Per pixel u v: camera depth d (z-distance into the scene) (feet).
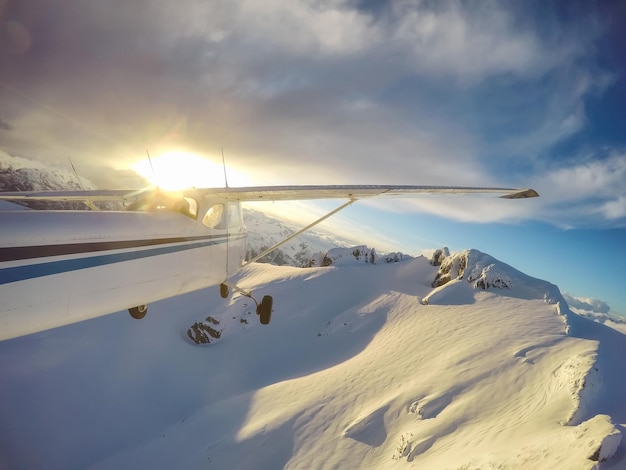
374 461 79.51
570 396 63.05
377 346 149.18
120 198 19.60
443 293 173.27
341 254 261.85
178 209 18.80
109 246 12.84
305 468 84.58
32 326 10.69
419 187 21.31
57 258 10.96
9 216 10.22
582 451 34.14
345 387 117.08
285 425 103.04
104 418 139.44
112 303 13.33
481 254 187.01
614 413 60.39
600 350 87.81
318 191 20.72
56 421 134.92
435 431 75.56
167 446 112.57
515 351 99.60
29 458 119.34
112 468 108.06
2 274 9.55
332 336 176.45
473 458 51.80
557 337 105.09
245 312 209.15
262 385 151.12
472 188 22.07
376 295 206.39
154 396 154.20
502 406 77.00
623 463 31.12
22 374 153.99
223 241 23.09
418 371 111.04
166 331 199.93
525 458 40.88
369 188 20.52
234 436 104.83
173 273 16.98
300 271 248.93
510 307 145.07
